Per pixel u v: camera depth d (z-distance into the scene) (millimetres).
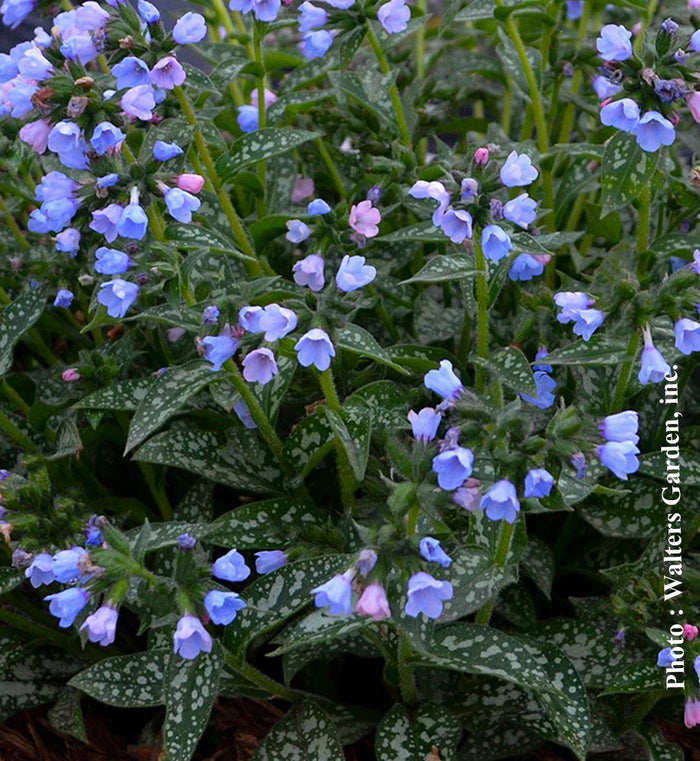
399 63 1007
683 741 796
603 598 772
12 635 806
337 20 815
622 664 757
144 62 716
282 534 749
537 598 840
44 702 796
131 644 829
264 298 783
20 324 792
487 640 704
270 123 872
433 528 649
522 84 908
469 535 711
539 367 768
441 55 1027
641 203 769
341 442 714
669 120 699
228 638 707
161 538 701
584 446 641
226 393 752
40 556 677
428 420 645
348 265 673
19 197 869
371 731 780
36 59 701
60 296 784
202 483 794
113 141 692
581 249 917
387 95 881
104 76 747
